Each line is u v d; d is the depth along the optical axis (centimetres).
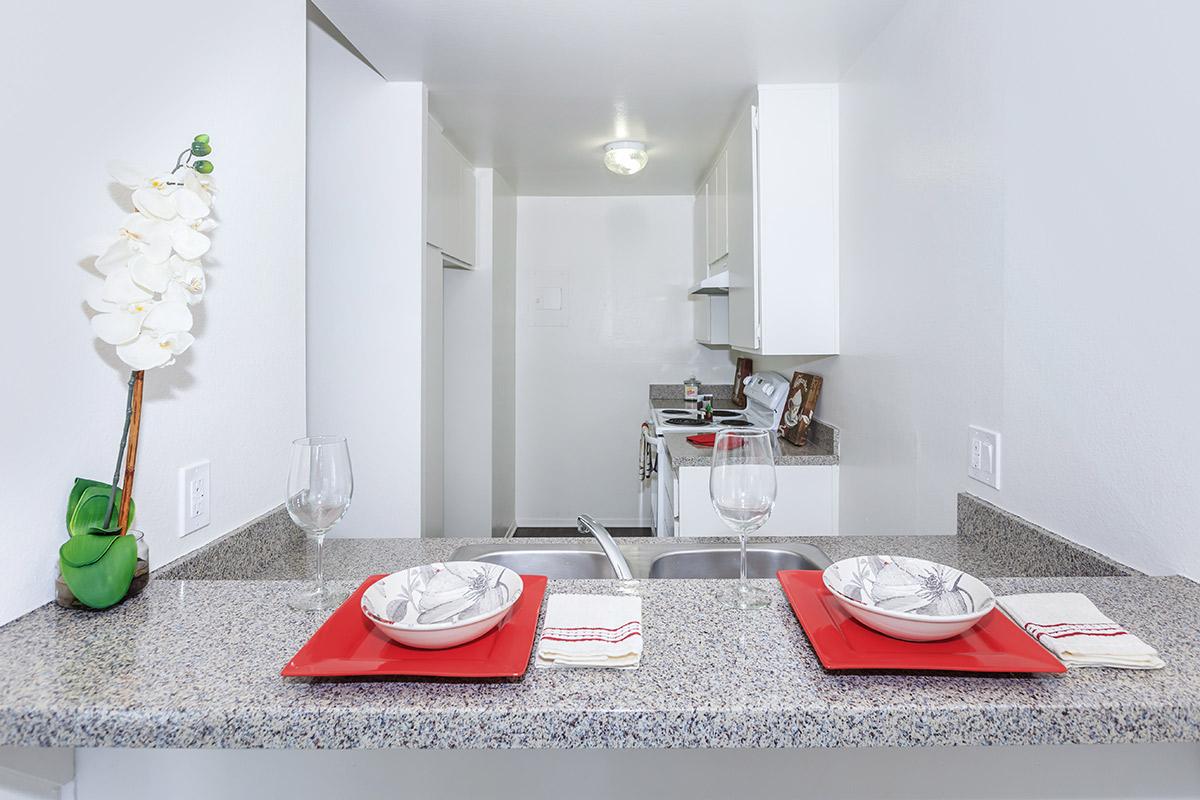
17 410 89
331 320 260
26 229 89
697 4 190
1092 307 117
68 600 91
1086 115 117
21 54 88
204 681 73
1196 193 96
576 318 471
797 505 260
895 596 89
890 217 202
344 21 201
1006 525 141
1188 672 73
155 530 113
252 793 96
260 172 143
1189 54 96
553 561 155
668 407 430
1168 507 102
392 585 86
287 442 156
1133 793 91
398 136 254
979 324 153
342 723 67
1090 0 115
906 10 190
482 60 230
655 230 467
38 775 89
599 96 265
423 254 258
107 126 102
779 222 252
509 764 95
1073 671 74
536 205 468
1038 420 132
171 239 95
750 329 264
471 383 381
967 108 157
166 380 116
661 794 95
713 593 98
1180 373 99
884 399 209
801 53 223
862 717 67
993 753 92
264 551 142
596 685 72
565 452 477
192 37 121
